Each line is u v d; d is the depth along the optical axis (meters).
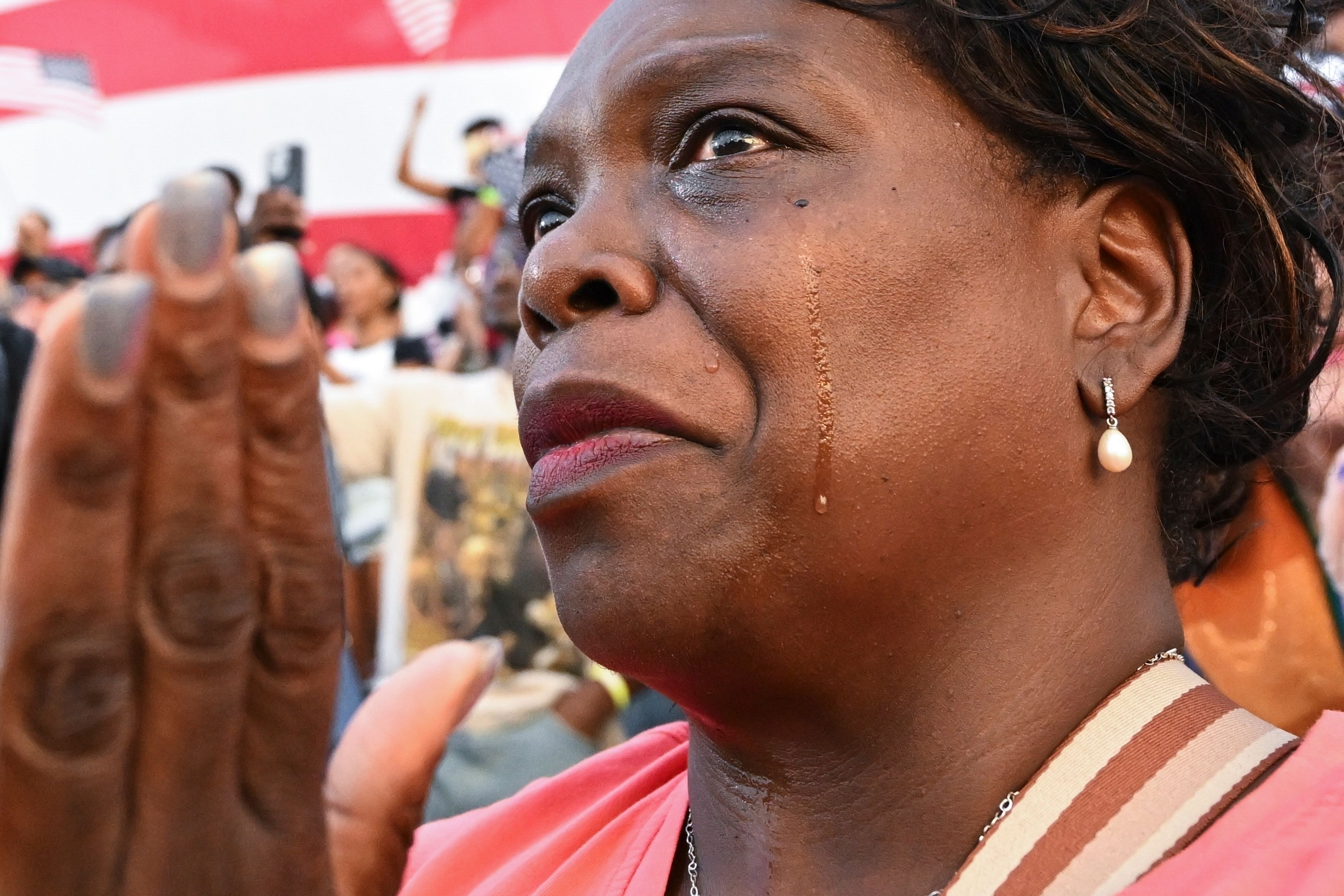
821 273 1.03
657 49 1.12
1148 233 1.17
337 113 7.11
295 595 0.71
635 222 1.10
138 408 0.65
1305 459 1.72
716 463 1.03
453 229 6.26
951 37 1.10
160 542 0.67
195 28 7.46
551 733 2.65
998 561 1.07
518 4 6.91
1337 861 0.89
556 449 1.08
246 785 0.73
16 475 0.65
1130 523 1.15
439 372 3.33
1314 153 1.34
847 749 1.09
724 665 1.05
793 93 1.08
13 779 0.67
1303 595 1.65
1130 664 1.12
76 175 7.72
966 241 1.07
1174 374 1.19
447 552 2.95
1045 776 1.03
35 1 7.70
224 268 0.67
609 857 1.26
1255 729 1.06
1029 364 1.08
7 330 2.20
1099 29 1.11
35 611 0.65
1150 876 0.94
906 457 1.02
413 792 0.86
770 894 1.11
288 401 0.70
